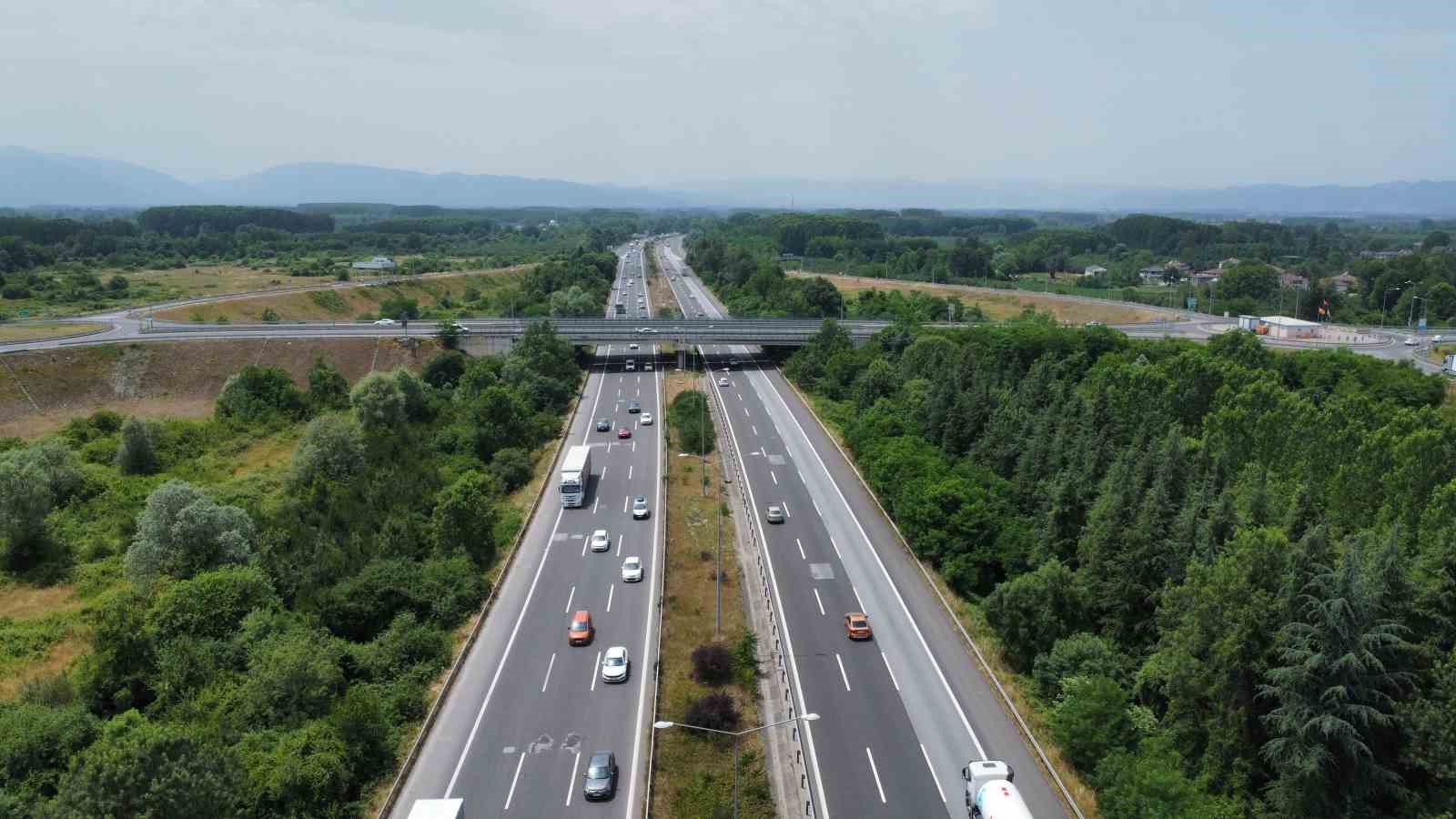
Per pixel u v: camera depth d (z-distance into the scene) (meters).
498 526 94.88
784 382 165.38
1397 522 71.25
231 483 109.19
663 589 79.81
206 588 68.88
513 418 121.62
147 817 43.31
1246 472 88.44
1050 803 52.28
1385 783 50.56
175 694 60.47
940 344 147.12
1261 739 56.00
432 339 172.88
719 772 55.69
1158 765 50.50
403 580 76.25
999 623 70.69
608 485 109.50
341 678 63.31
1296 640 52.75
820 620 75.19
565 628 74.00
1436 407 126.12
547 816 51.69
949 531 85.12
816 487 108.44
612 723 60.59
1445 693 51.31
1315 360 140.62
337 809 51.41
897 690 64.69
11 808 46.31
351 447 106.06
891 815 51.72
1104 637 71.44
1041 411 118.25
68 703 59.75
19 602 83.38
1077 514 84.44
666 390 159.25
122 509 101.69
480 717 61.41
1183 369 125.62
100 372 154.75
